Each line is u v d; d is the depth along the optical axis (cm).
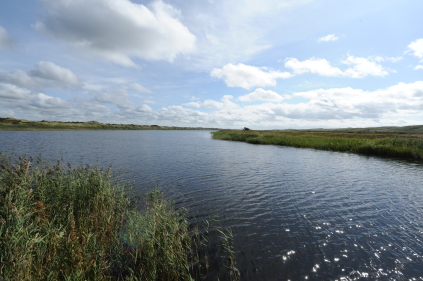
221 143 5075
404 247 686
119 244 644
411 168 1995
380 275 561
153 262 542
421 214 941
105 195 834
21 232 457
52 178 789
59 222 631
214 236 744
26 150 2906
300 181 1502
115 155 2659
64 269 460
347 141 3856
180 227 775
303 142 4234
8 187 570
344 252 660
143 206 977
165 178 1537
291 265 599
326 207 1020
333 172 1806
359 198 1149
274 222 858
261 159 2520
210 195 1180
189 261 607
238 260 617
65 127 15175
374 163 2273
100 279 478
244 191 1259
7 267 392
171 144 4641
